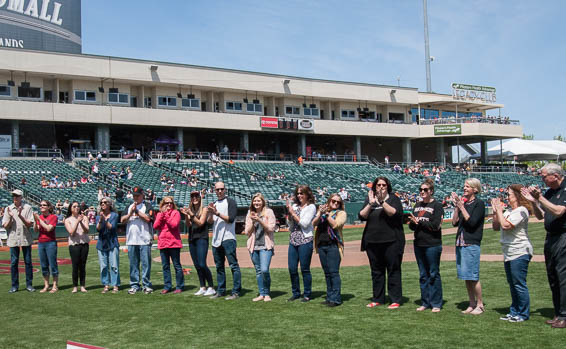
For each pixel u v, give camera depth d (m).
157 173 36.34
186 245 22.33
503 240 6.95
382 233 7.89
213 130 44.88
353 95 49.19
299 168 44.25
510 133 52.09
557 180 6.53
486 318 6.99
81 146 40.19
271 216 8.91
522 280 6.78
